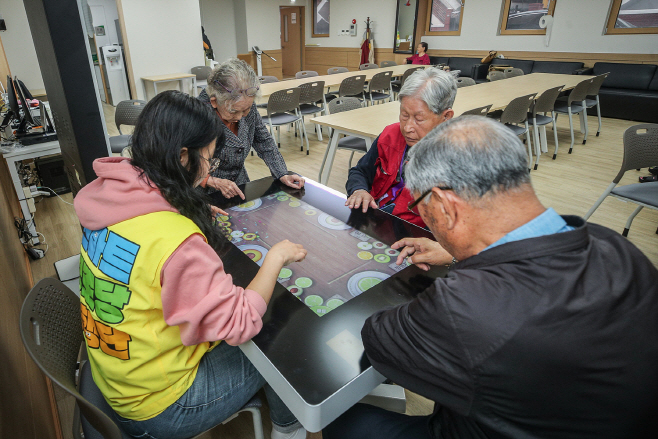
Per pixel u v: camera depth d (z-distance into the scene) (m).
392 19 9.73
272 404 1.10
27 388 1.15
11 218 2.36
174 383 0.88
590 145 5.03
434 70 1.58
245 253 1.10
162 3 6.71
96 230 0.76
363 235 1.22
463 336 0.58
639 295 0.58
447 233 0.70
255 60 10.30
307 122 6.46
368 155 1.93
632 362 0.55
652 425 0.56
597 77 4.81
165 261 0.70
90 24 7.82
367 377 0.75
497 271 0.61
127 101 3.60
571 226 0.68
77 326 1.07
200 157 0.83
